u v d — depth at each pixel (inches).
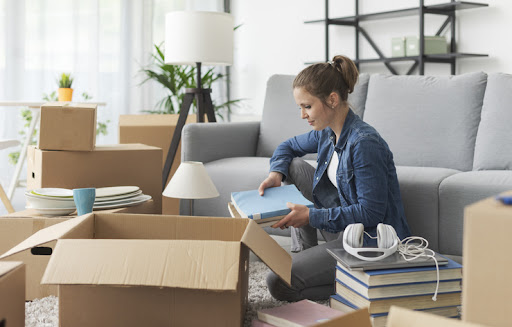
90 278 47.4
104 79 199.0
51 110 88.1
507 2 157.8
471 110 103.2
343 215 68.2
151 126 134.1
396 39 177.0
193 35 131.6
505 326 29.3
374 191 68.2
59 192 82.1
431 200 86.7
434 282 57.7
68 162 89.0
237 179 107.2
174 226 63.2
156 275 47.4
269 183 82.7
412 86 110.8
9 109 177.5
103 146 99.0
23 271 47.8
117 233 63.1
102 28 197.9
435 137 105.5
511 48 157.6
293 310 57.3
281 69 215.6
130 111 203.6
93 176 90.8
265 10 218.7
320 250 71.8
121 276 47.4
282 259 57.2
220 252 49.0
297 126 123.0
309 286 70.7
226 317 51.1
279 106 126.4
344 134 72.4
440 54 163.5
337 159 75.9
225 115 228.5
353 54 196.2
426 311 58.0
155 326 51.4
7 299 44.6
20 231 72.3
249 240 52.6
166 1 210.5
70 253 49.4
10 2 176.1
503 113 98.3
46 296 71.3
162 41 210.5
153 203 87.8
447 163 103.7
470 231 30.2
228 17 135.4
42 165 87.6
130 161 93.5
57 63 188.2
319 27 203.3
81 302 51.4
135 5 202.5
